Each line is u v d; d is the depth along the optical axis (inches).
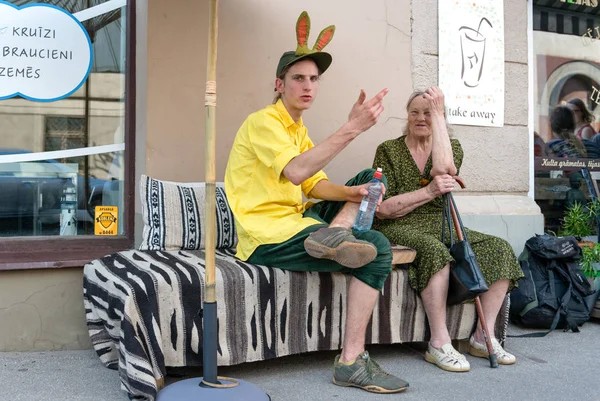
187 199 133.3
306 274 113.8
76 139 139.6
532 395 106.8
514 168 179.6
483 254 129.0
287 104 115.6
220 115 145.1
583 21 199.8
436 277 122.0
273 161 107.1
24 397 100.6
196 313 103.4
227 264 111.9
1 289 124.2
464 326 129.6
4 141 133.6
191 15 141.0
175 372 114.5
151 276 101.3
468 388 110.0
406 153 138.8
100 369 116.2
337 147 102.7
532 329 155.0
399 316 123.6
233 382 98.7
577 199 197.5
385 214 133.8
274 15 149.9
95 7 140.6
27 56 135.3
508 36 179.0
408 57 165.0
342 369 108.5
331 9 155.9
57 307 128.3
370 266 105.6
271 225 111.7
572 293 152.8
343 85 157.8
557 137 196.9
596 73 202.4
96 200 141.2
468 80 172.7
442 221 130.6
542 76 194.2
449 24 169.9
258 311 108.9
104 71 141.9
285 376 114.6
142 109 139.6
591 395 107.1
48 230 137.3
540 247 152.5
